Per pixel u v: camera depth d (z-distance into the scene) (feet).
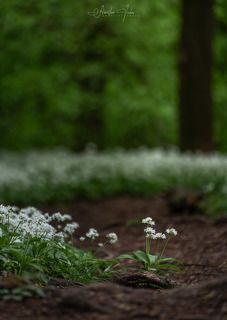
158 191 61.05
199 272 28.45
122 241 37.47
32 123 96.73
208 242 34.12
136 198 59.52
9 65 83.30
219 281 19.88
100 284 21.26
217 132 91.97
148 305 19.38
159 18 84.28
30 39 78.02
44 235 24.80
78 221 48.32
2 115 95.96
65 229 26.13
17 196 57.57
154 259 26.16
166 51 89.71
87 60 84.12
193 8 68.39
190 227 39.63
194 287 20.34
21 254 22.31
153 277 24.49
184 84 68.95
